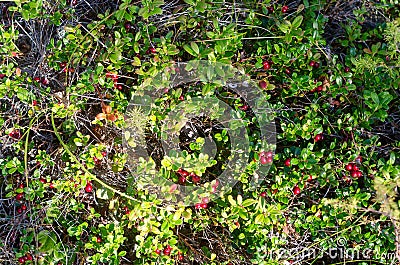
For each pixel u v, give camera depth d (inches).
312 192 30.5
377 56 32.0
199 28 31.8
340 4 34.1
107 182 30.9
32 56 32.4
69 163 30.6
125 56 31.5
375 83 30.8
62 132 31.7
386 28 31.9
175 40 31.9
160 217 28.4
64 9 31.9
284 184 29.3
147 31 30.1
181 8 31.3
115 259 28.5
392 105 32.1
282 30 30.0
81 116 31.4
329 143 31.4
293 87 30.7
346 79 31.5
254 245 29.5
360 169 29.7
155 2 28.9
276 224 30.3
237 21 31.5
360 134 30.8
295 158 29.3
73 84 31.5
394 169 28.8
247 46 32.4
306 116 30.1
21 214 29.7
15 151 31.3
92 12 32.9
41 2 29.8
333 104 31.7
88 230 31.0
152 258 29.1
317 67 31.7
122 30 30.4
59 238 29.8
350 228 29.6
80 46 30.6
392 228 29.2
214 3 31.2
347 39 33.6
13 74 31.4
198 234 31.0
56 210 30.0
